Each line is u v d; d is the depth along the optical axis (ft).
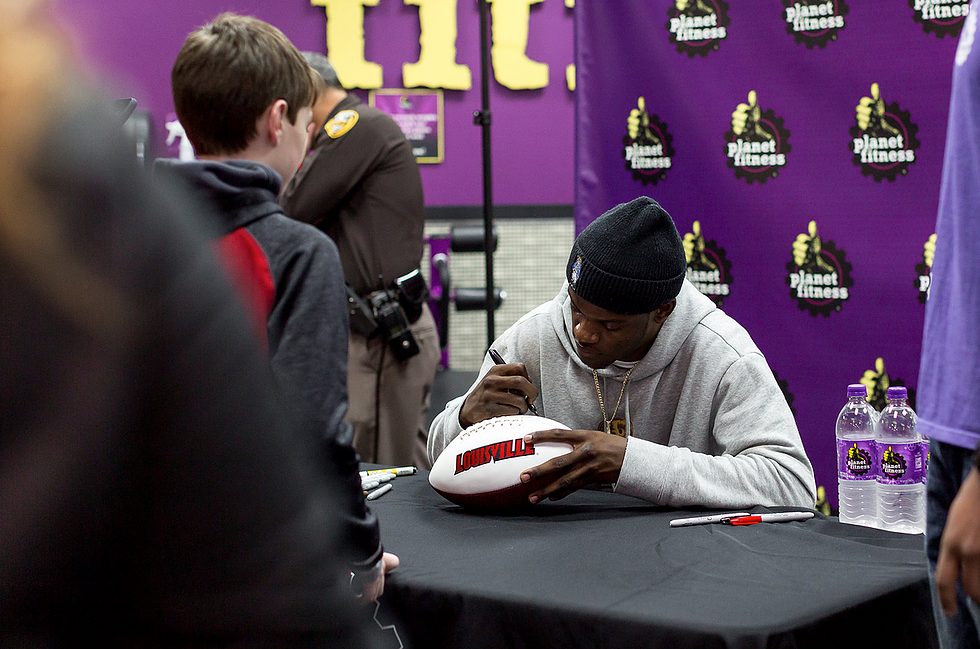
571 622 3.86
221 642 1.61
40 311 1.38
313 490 1.79
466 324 19.76
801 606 3.84
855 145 8.35
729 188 8.75
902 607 4.15
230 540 1.60
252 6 18.69
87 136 1.48
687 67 8.77
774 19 8.48
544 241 19.76
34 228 1.39
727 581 4.16
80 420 1.40
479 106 19.47
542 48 19.39
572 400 6.40
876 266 8.36
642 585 4.11
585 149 9.11
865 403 7.20
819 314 8.57
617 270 5.58
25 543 1.38
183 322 1.56
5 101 1.40
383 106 19.22
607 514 5.36
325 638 1.74
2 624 1.41
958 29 7.98
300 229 4.28
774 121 8.56
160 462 1.54
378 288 10.17
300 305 4.15
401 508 5.59
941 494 3.99
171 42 18.16
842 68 8.32
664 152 8.89
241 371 1.63
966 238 3.85
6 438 1.37
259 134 4.74
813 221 8.52
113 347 1.44
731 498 5.40
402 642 4.27
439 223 19.56
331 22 18.80
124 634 1.58
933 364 4.01
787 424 5.89
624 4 8.91
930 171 8.15
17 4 1.42
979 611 3.53
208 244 1.66
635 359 6.21
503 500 5.37
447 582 4.21
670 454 5.42
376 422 10.32
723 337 6.11
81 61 1.52
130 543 1.53
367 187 10.09
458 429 6.18
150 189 1.59
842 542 4.74
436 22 19.02
